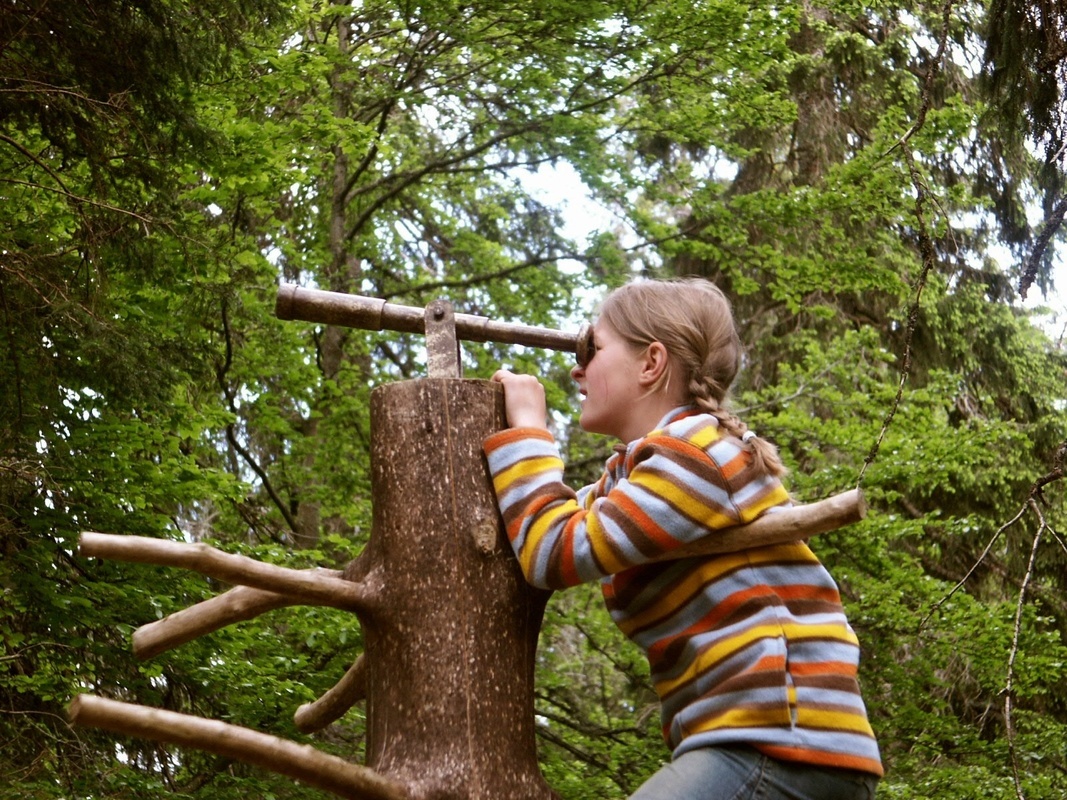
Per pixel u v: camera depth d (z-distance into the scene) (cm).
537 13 757
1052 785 590
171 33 470
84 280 482
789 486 672
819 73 1031
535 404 168
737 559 155
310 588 156
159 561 150
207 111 575
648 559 154
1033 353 1009
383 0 791
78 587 480
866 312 1039
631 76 838
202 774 526
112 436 493
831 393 746
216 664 483
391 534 160
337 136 661
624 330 175
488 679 156
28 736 487
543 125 829
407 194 1012
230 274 601
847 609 636
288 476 836
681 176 872
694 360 172
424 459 161
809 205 789
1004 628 595
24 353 457
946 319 978
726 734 146
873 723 625
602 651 746
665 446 158
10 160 496
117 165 490
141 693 506
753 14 747
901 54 1010
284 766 139
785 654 150
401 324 176
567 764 679
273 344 737
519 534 157
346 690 189
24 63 444
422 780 149
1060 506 883
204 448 703
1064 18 353
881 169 761
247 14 542
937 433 664
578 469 832
